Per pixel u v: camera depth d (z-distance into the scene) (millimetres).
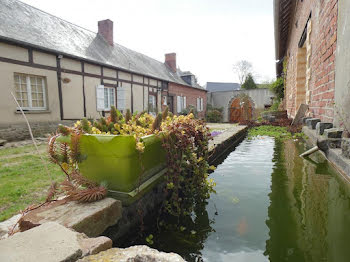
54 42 9633
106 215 1458
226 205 2012
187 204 2127
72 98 10039
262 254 1336
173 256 922
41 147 6270
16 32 8195
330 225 1477
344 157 2133
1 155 5113
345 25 2723
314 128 4242
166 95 18250
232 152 4316
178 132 2098
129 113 2531
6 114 7672
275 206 1834
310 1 5395
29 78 8445
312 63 5160
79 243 1002
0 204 2270
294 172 2611
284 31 10562
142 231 1755
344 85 2736
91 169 1781
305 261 1205
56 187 1789
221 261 1345
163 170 2256
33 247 920
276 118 10016
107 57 12844
